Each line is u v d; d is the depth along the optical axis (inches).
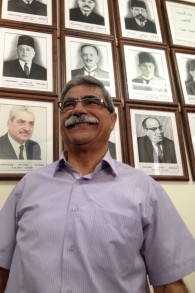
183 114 46.7
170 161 43.3
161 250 27.2
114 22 50.3
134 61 47.7
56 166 32.1
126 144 42.4
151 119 44.6
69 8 47.8
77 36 46.0
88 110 32.6
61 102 34.5
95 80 34.9
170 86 48.0
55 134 39.5
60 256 24.5
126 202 27.5
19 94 40.0
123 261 24.9
